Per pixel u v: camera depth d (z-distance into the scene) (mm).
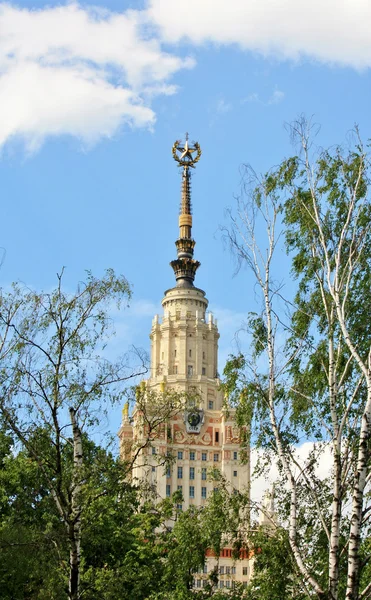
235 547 45250
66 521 42156
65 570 45562
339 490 39719
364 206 45531
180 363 192500
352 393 44469
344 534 43438
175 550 48281
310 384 45000
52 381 42656
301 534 43344
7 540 43688
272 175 47281
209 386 187375
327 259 43062
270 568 43031
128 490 45062
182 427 177750
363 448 38812
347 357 44375
